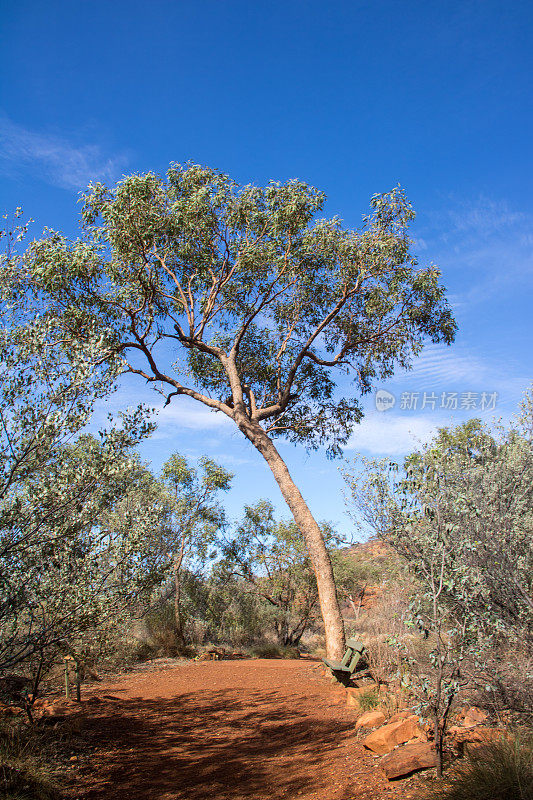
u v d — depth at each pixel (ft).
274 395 55.42
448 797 12.78
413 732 17.62
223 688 36.32
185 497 69.67
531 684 16.26
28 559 17.43
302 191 46.70
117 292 43.21
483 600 17.87
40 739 20.57
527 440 22.84
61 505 17.19
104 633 21.13
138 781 18.52
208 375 56.44
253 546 77.56
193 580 72.23
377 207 46.39
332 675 36.81
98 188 45.32
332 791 15.35
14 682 25.48
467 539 17.11
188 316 48.93
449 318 50.80
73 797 16.94
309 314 52.80
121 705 30.63
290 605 76.48
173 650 60.80
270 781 17.49
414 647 22.24
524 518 20.17
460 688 16.38
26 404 16.81
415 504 17.87
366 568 62.80
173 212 43.75
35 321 18.25
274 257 46.93
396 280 47.50
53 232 40.86
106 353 20.47
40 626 18.37
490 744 14.25
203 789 17.48
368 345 52.34
